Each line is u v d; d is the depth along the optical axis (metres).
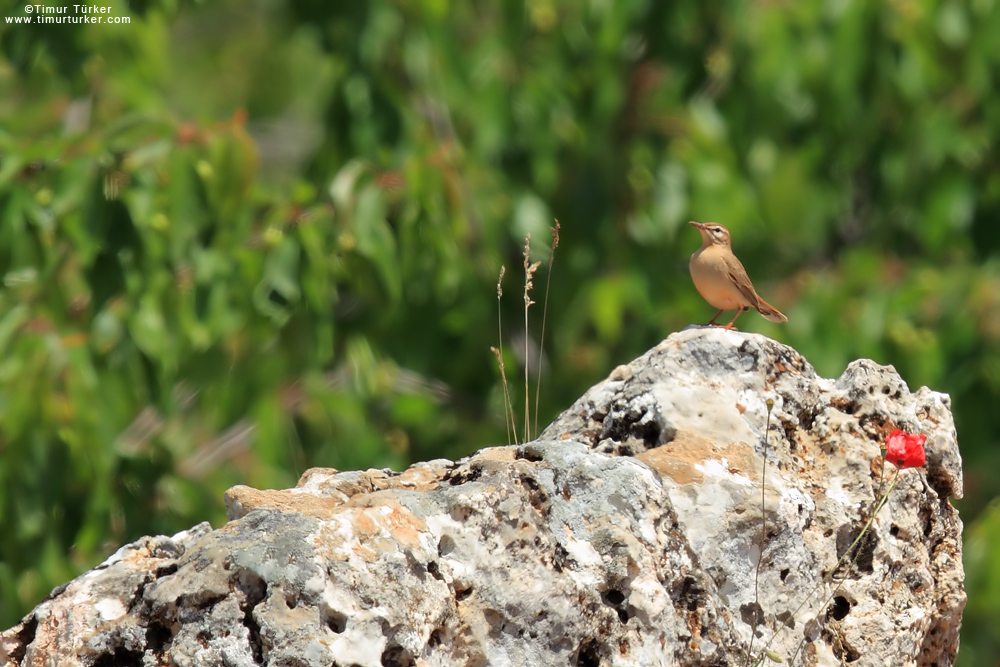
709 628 5.25
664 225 14.32
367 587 4.54
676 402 5.96
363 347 13.95
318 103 15.67
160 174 11.22
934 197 14.88
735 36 14.17
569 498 5.27
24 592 11.56
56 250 11.59
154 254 11.27
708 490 5.54
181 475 12.84
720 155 14.65
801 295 15.02
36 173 11.34
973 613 12.84
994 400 14.05
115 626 4.53
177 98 20.69
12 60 13.21
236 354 12.84
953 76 14.49
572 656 4.90
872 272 14.88
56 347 11.41
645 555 5.15
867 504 5.96
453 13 15.76
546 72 14.61
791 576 5.59
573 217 14.88
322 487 5.32
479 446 15.17
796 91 14.34
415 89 14.57
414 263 12.50
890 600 5.80
